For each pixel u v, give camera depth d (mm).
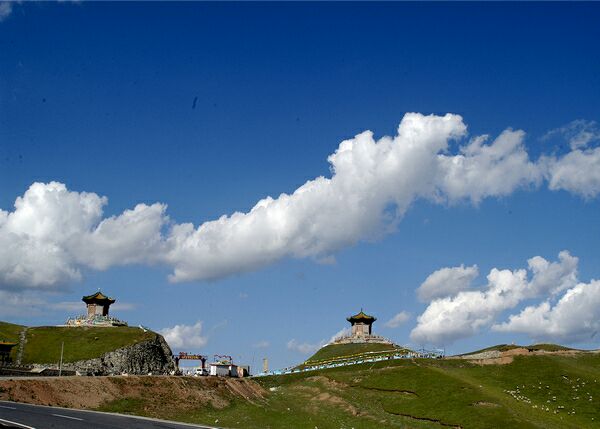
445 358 173750
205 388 131625
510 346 181250
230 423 108188
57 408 96562
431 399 130000
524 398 131000
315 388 151750
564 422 115125
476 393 129125
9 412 84438
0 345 147125
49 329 193500
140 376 127000
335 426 113750
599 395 130500
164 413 110375
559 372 147125
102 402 108625
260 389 147500
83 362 170625
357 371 165875
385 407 130250
